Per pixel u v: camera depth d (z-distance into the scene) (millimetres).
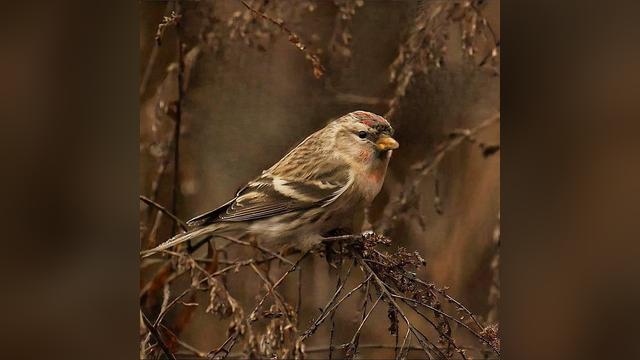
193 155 4328
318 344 4293
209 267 4328
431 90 4398
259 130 4391
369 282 3967
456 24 4332
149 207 4277
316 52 4324
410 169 4496
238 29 4262
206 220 4285
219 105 4312
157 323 4000
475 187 4410
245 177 4395
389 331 4121
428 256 4410
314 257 4441
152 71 4223
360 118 4422
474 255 4344
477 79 4359
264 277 4301
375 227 4570
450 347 3781
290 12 4281
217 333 4172
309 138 4465
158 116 4246
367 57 4363
